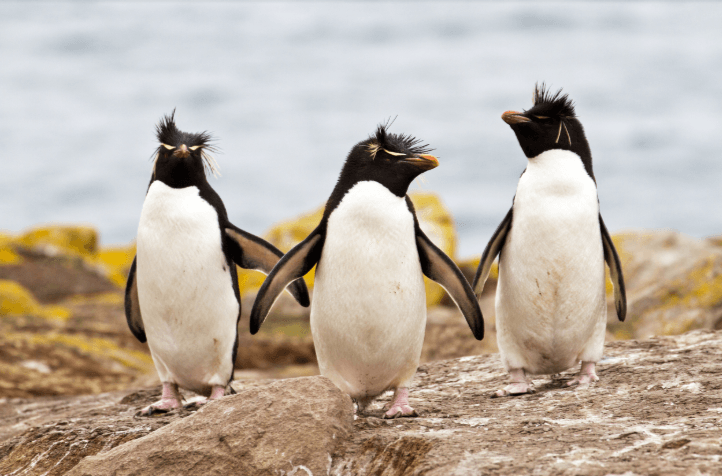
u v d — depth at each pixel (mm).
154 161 8148
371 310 6816
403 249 6898
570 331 7961
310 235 7125
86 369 13750
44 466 7016
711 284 15609
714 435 5406
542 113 7852
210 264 7766
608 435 5727
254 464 5828
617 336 15359
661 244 17516
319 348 7195
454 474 5066
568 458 5199
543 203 7805
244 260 8250
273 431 5992
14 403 10906
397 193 6953
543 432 5980
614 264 8336
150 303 7875
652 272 16672
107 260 27922
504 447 5590
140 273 7879
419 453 5660
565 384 8148
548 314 7906
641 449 5293
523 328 8078
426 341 13914
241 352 15703
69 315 18875
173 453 5996
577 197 7801
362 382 7184
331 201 7094
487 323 14398
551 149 7930
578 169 7914
